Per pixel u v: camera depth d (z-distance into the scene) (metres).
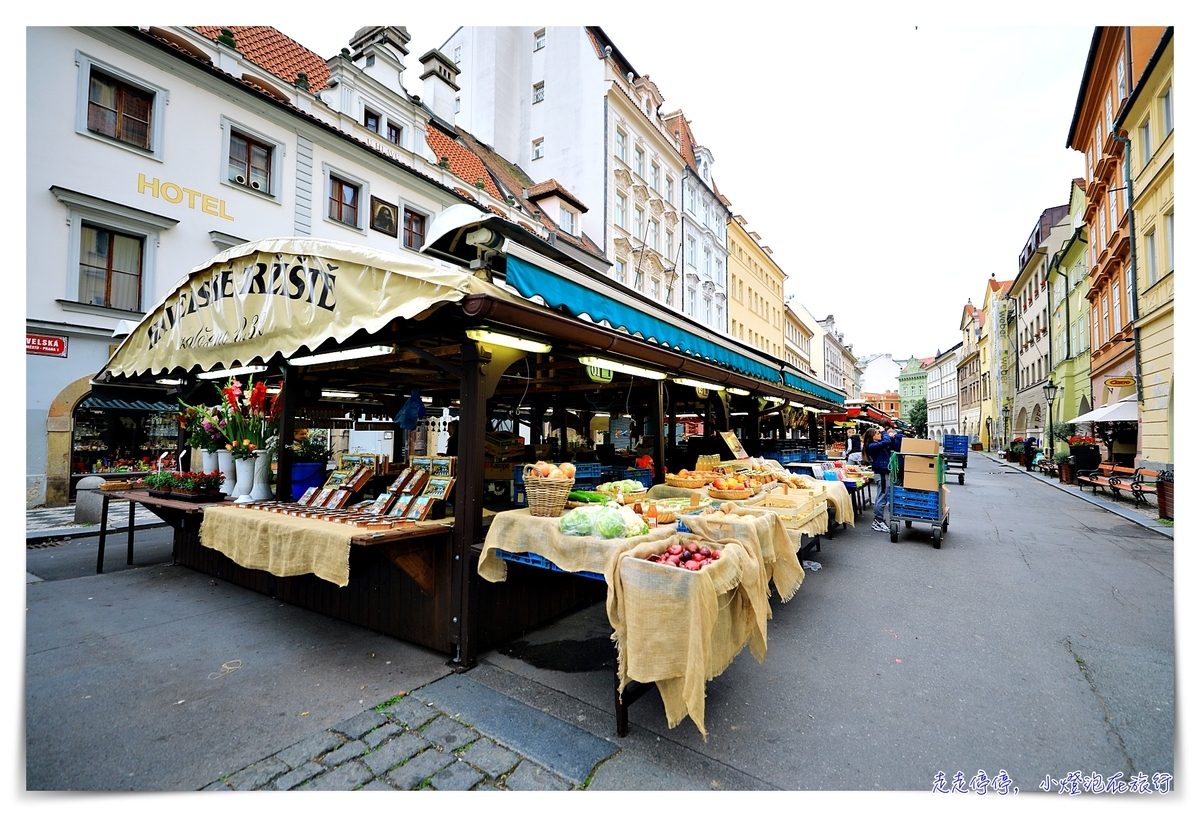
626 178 22.78
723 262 31.89
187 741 2.55
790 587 3.64
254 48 14.12
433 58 21.34
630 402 7.67
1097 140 17.47
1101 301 17.53
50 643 3.72
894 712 2.91
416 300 2.95
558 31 22.92
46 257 9.26
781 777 2.33
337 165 14.02
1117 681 3.27
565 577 4.43
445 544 3.53
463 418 3.47
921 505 7.25
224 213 11.62
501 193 18.84
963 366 55.88
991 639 3.96
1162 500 9.13
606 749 2.51
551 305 3.24
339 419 7.40
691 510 4.07
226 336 3.98
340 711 2.82
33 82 9.05
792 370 10.03
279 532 3.58
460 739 2.58
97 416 10.96
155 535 7.55
